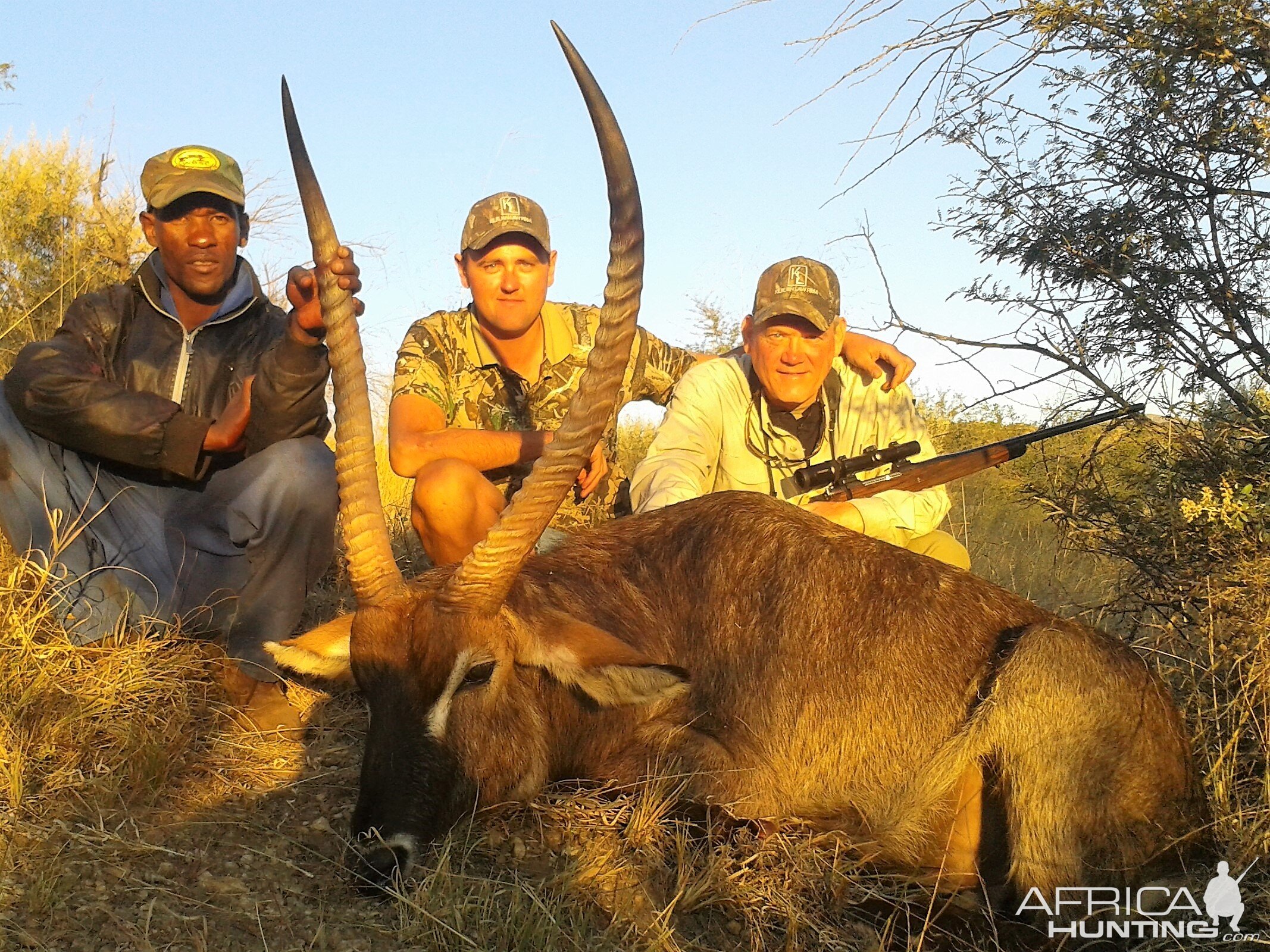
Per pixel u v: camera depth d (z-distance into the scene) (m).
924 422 2.43
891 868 1.74
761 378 2.24
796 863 1.67
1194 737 1.89
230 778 1.77
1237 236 2.40
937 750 1.74
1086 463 2.44
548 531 1.95
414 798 1.52
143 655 1.90
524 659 1.65
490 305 2.32
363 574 1.59
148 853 1.51
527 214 2.29
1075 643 1.68
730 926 1.56
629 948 1.46
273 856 1.54
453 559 2.17
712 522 1.93
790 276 2.20
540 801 1.74
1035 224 2.50
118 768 1.69
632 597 1.87
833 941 1.55
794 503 2.26
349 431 1.60
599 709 1.77
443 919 1.41
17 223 3.82
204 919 1.37
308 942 1.37
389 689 1.55
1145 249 2.43
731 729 1.80
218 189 2.03
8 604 1.86
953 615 1.82
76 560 2.03
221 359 2.14
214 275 2.08
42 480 2.03
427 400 2.31
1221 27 2.22
